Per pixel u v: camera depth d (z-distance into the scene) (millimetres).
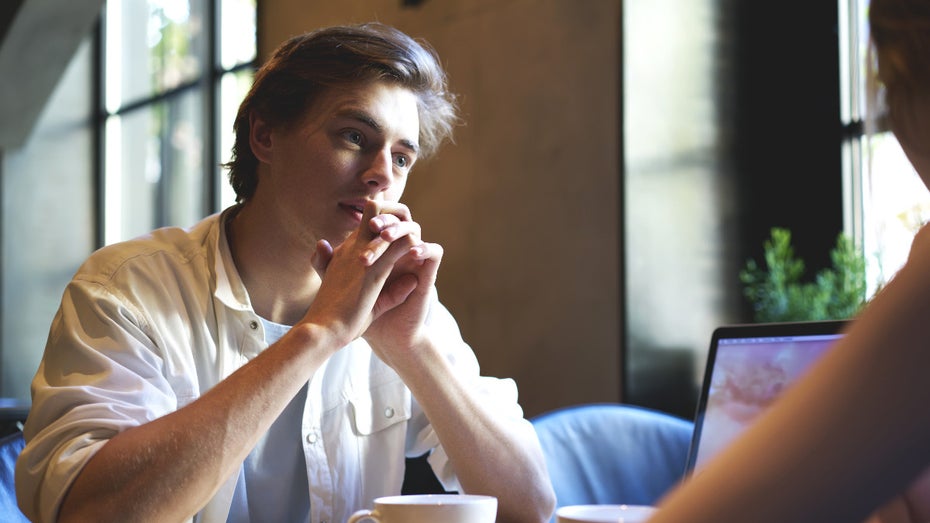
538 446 1478
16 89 6789
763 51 3188
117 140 7441
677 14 3207
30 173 7742
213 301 1422
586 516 971
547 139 3500
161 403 1267
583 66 3354
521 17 3637
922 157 544
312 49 1368
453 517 999
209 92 6195
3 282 7758
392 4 4305
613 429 1832
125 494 1096
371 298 1247
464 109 3896
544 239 3500
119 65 7418
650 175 3160
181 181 6590
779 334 1406
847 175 2945
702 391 1482
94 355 1249
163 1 6781
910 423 459
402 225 1278
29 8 6020
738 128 3213
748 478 482
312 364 1188
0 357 7688
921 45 523
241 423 1133
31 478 1162
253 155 1459
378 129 1357
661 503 528
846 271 2623
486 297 3760
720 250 3191
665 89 3193
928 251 470
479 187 3807
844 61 2969
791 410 484
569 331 3373
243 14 5969
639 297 3135
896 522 860
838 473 468
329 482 1459
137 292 1352
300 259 1427
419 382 1378
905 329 461
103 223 7629
